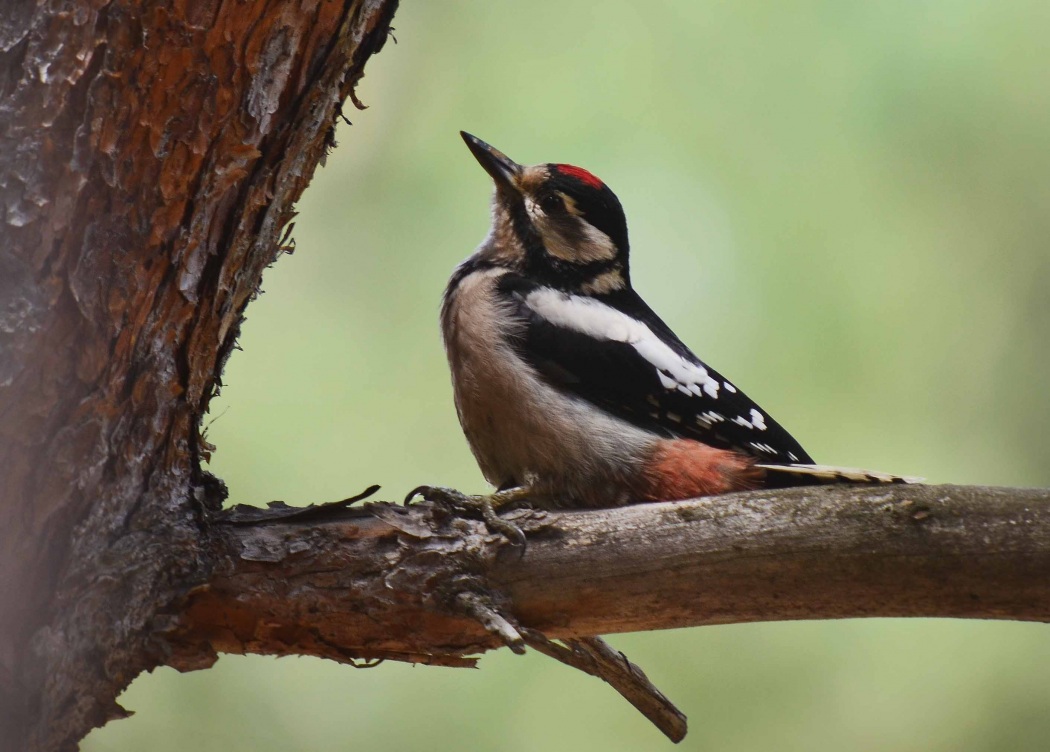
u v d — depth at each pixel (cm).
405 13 1248
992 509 649
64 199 564
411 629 671
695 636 1137
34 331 573
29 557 609
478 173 1230
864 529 654
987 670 1110
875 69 1199
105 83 554
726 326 1166
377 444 1174
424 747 1090
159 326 616
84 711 627
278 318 1209
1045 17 1190
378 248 1233
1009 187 1189
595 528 674
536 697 1102
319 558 662
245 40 575
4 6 552
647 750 1084
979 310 1182
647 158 1195
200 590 646
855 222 1184
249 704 1102
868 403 1162
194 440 667
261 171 627
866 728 1109
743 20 1212
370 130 1252
